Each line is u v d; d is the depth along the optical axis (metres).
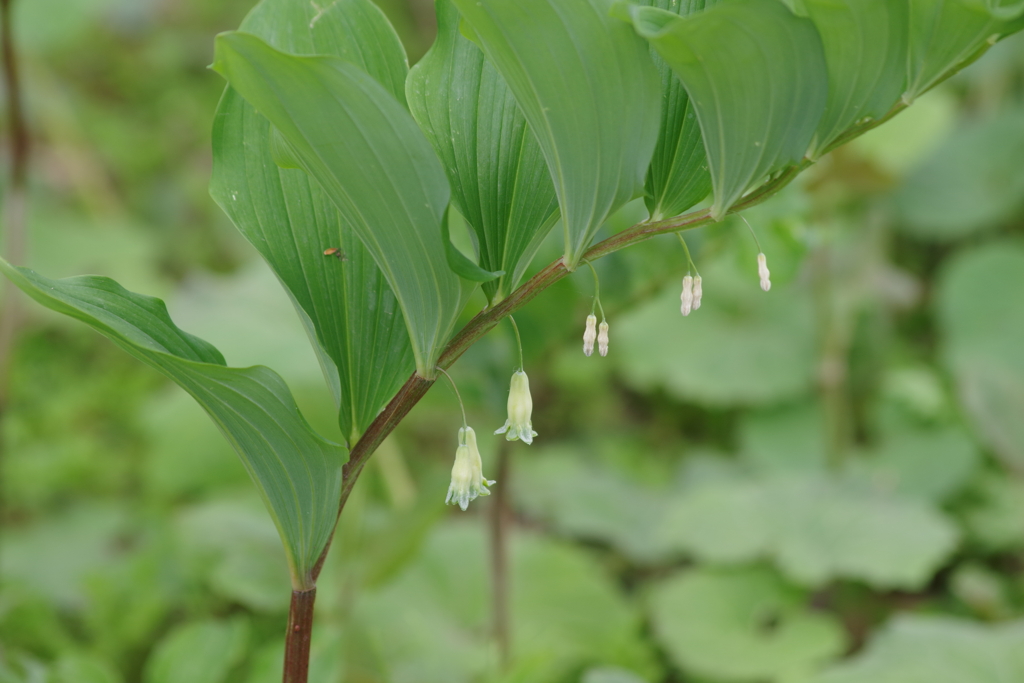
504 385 1.46
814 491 2.18
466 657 1.69
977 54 1.05
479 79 1.08
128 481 2.33
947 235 3.10
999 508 2.24
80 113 3.42
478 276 1.05
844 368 2.65
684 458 2.60
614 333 2.90
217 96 3.72
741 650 1.84
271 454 1.07
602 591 1.96
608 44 1.03
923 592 2.11
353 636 1.55
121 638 1.61
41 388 2.47
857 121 1.06
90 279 1.06
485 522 2.17
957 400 2.58
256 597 1.67
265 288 2.05
